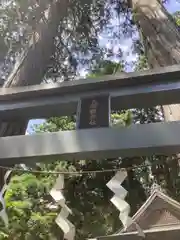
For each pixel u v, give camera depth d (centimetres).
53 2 461
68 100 213
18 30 473
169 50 333
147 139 175
